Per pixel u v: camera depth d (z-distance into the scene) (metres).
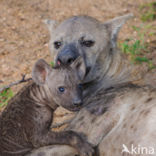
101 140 11.73
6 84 16.66
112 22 13.98
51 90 11.02
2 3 23.38
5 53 18.97
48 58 18.80
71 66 11.06
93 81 13.56
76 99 10.76
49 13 23.22
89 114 12.07
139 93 12.04
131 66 13.95
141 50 20.12
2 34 20.58
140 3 25.77
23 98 11.15
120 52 14.16
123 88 12.77
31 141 10.87
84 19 13.90
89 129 11.81
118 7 24.91
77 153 11.45
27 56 18.89
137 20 23.73
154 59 19.11
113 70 13.60
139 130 10.92
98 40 13.52
